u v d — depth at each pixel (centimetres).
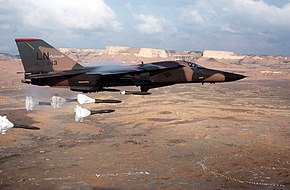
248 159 3588
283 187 2831
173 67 3081
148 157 3616
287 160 3562
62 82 2819
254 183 2911
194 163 3428
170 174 3106
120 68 3052
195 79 3177
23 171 3123
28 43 2931
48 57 2958
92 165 3322
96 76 2836
